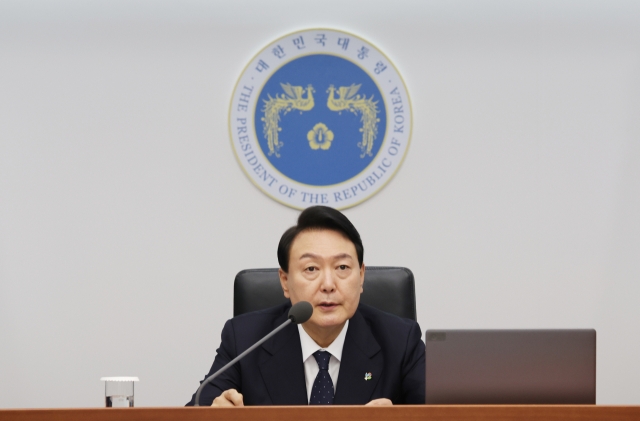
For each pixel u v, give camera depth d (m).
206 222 5.79
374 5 5.87
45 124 5.76
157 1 5.84
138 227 5.77
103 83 5.79
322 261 3.10
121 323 5.73
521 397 2.55
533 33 5.90
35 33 5.78
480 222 5.84
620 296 5.82
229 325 3.48
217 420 2.21
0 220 5.71
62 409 2.22
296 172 5.81
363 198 5.80
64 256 5.73
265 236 5.79
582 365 2.54
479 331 2.57
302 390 3.23
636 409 2.22
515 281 5.82
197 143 5.80
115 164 5.77
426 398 2.56
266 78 5.82
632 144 5.88
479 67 5.88
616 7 5.91
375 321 3.46
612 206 5.87
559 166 5.87
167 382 5.71
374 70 5.84
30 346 5.69
